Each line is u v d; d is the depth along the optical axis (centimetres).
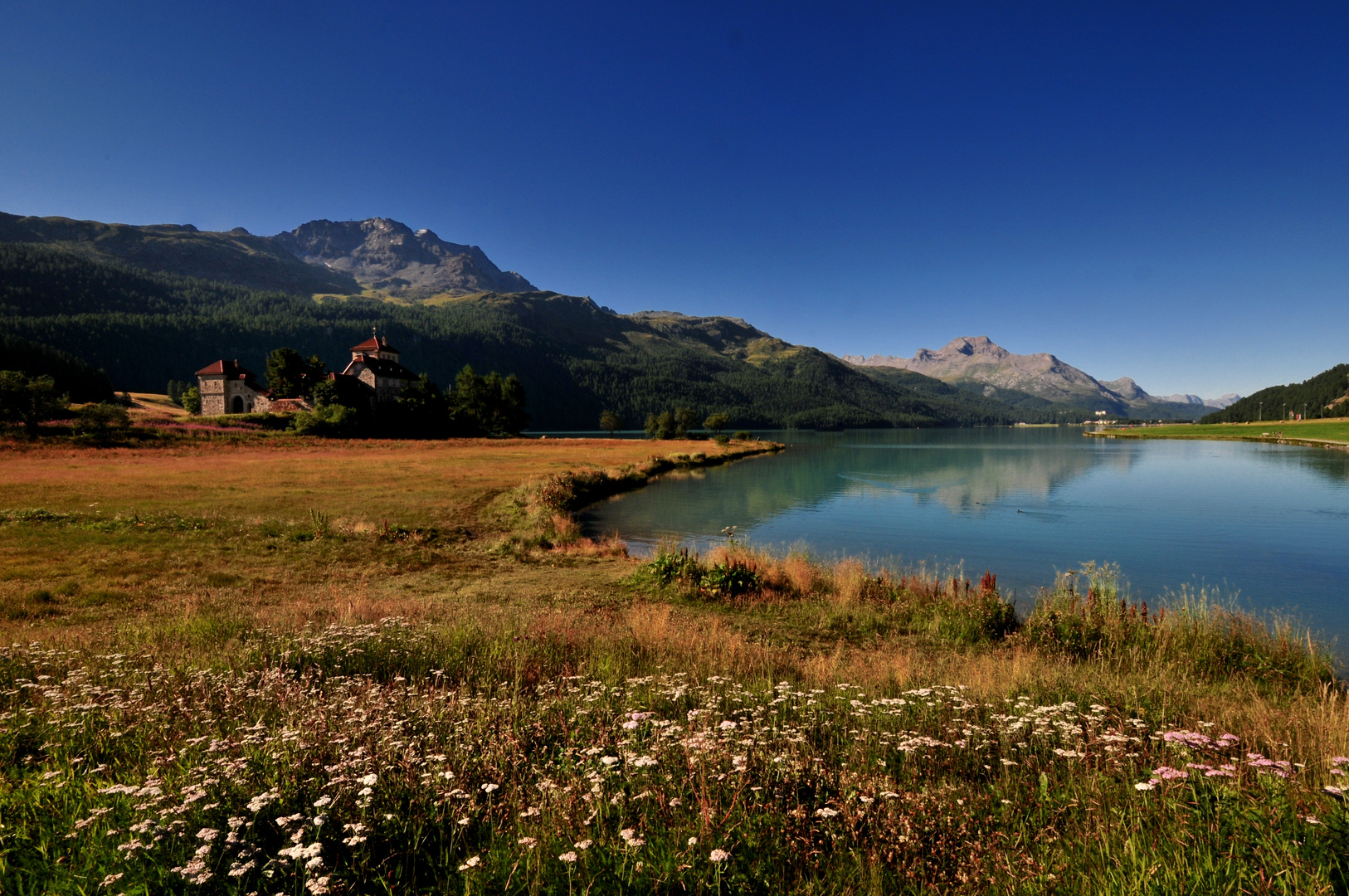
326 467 4725
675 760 449
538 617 1129
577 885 313
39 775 411
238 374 10212
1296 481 4994
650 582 1541
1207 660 1002
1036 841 353
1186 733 430
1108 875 305
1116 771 438
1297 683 921
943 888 329
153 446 5984
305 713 549
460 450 7331
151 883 314
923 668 848
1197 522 3055
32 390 5647
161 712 553
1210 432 16788
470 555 1959
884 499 3938
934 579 1706
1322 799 343
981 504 3719
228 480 3738
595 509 3497
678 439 12225
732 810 368
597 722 560
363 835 347
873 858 334
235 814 361
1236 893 290
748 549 1842
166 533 2066
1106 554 2295
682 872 315
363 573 1683
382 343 11794
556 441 9812
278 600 1337
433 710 560
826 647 1084
